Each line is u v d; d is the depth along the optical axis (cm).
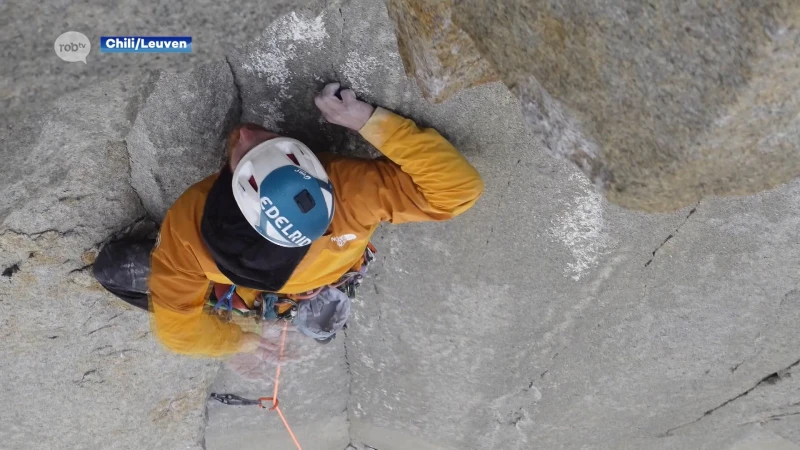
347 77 200
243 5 145
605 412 333
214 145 218
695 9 107
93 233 233
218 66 195
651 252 239
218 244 189
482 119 205
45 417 299
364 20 182
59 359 275
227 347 246
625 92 121
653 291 256
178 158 217
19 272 234
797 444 339
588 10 117
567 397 326
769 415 320
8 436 303
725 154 119
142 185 226
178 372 310
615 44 117
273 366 334
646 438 350
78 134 192
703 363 290
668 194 128
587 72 124
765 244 225
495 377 323
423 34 150
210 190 197
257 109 216
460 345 310
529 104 140
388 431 393
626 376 306
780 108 112
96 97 181
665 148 120
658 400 320
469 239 254
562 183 221
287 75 202
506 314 284
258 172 182
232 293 226
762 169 123
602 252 243
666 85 115
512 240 248
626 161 127
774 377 293
